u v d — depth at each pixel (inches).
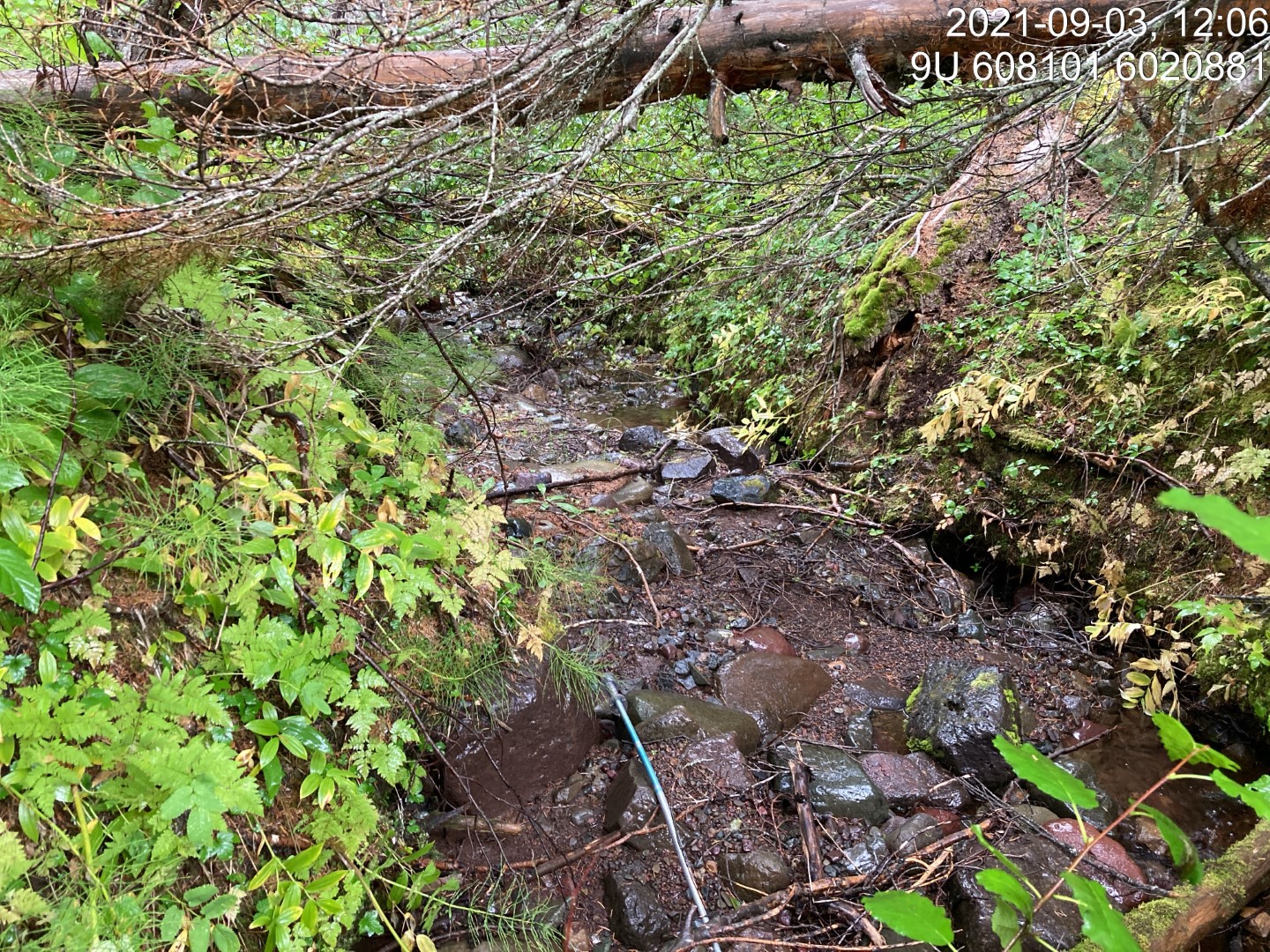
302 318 111.3
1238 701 121.9
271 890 77.6
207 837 67.8
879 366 201.5
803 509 184.4
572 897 95.6
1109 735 127.6
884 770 117.0
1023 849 101.9
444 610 105.0
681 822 103.9
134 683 76.0
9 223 67.3
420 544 99.9
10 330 77.7
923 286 193.2
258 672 82.6
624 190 114.8
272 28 92.3
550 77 86.7
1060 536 153.9
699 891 96.5
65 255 70.6
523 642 107.3
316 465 100.5
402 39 74.4
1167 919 89.9
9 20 87.1
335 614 92.0
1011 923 40.8
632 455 210.1
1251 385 135.0
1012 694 123.9
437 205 107.6
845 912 93.3
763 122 128.0
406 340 131.0
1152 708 125.6
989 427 168.2
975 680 124.6
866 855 102.4
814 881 97.1
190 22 101.7
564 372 266.5
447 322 143.2
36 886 64.1
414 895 87.4
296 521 94.7
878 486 185.8
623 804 105.2
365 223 112.3
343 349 106.7
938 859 99.4
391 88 86.3
